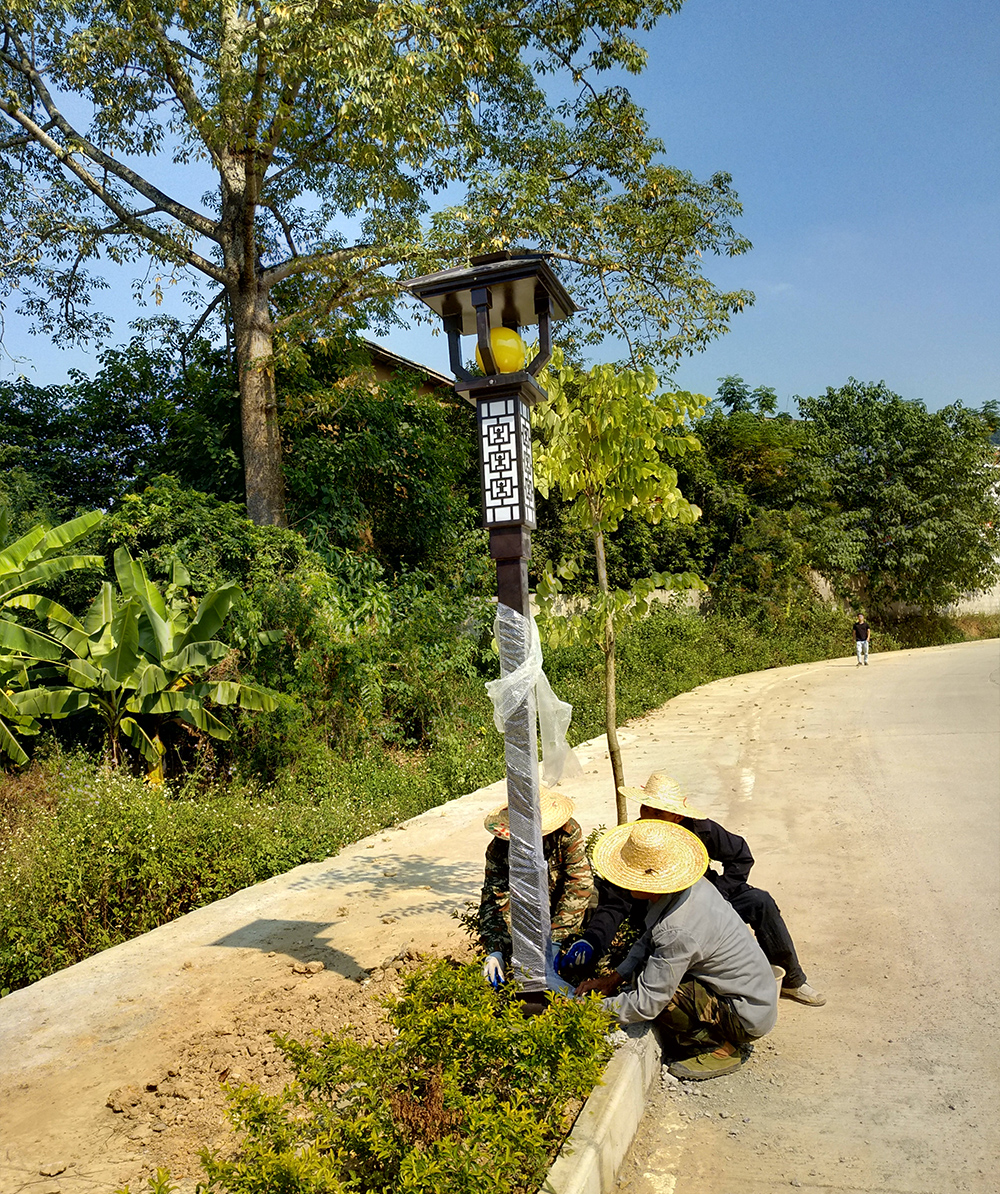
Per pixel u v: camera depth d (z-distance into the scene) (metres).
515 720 3.62
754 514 29.70
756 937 4.49
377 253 13.30
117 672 9.56
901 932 5.27
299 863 7.70
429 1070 2.98
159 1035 4.40
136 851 6.55
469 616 14.89
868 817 7.87
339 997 4.62
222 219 14.05
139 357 15.45
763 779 9.78
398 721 12.55
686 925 3.80
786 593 29.22
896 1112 3.51
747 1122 3.53
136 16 12.26
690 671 20.78
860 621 25.03
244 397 13.70
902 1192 3.03
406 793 9.86
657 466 4.92
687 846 3.96
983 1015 4.23
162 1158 3.37
